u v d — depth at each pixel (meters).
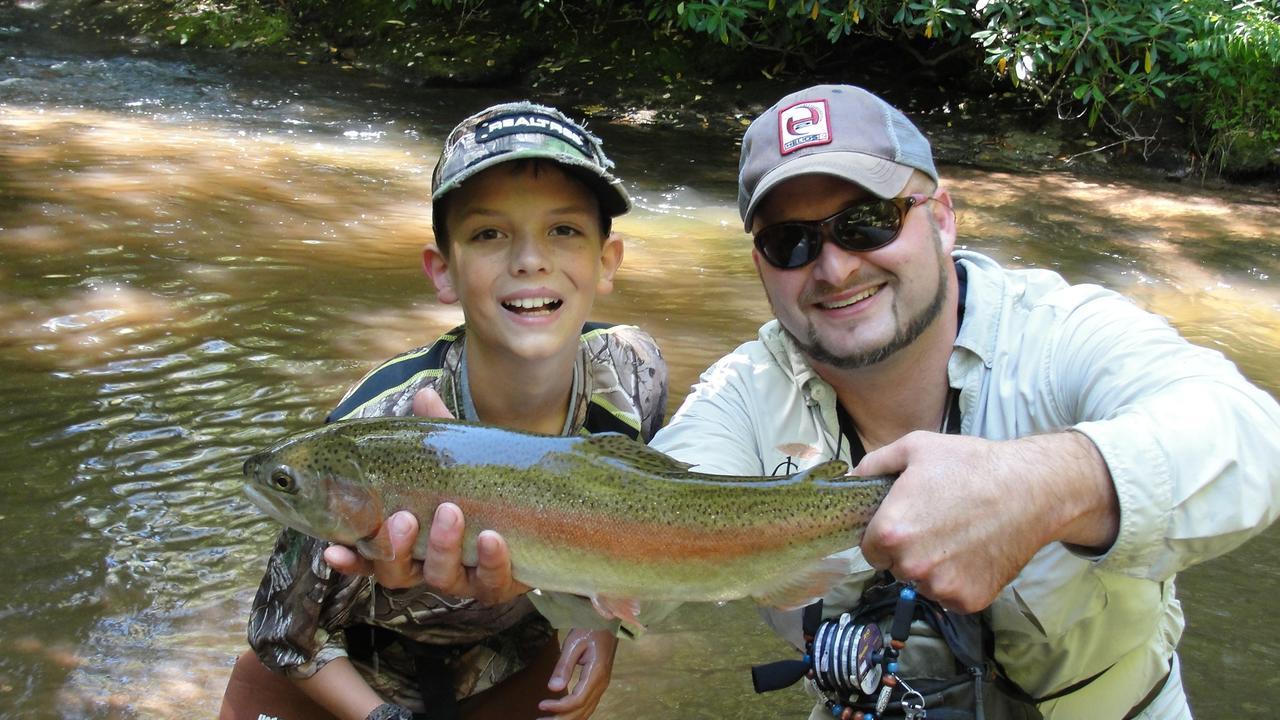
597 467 0.73
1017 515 0.62
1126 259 2.81
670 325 2.16
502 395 0.91
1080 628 0.83
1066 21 3.81
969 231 3.00
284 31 5.22
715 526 0.71
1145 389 0.74
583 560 0.73
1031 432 0.84
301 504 0.75
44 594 1.25
